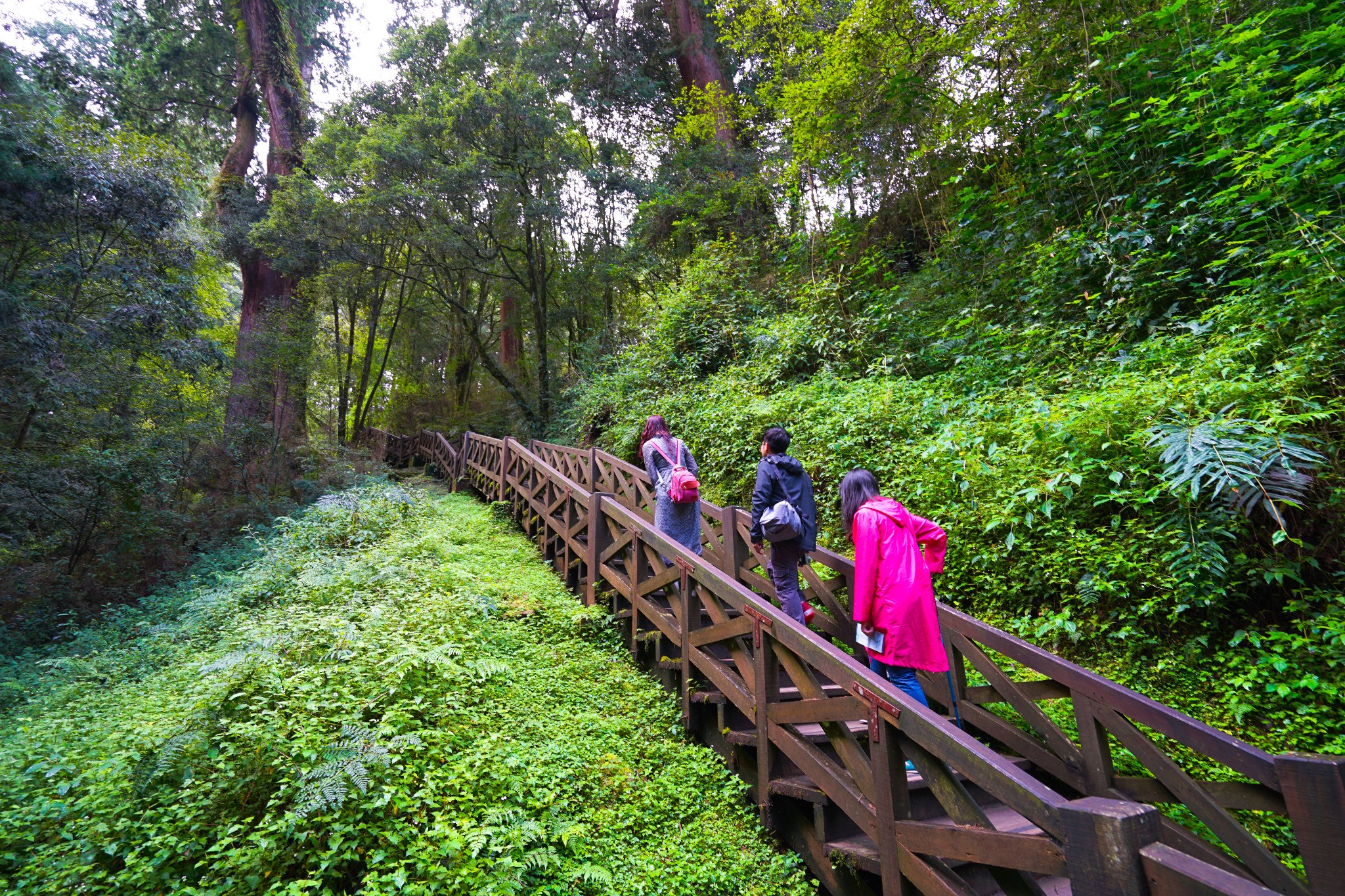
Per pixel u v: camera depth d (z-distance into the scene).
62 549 9.00
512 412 18.25
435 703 3.32
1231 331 4.25
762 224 12.57
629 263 16.64
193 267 11.60
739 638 3.22
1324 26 4.69
